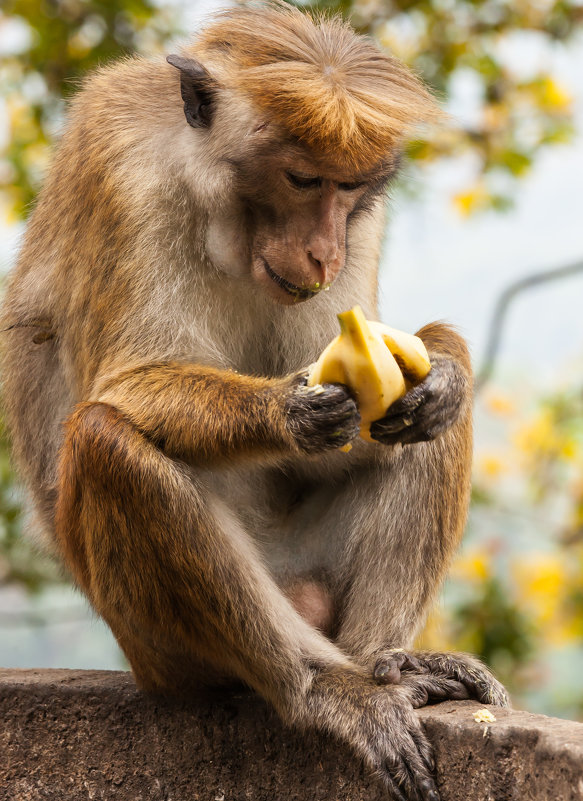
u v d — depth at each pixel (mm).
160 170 8070
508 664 15406
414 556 8234
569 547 17312
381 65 7859
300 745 7375
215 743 7648
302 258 7652
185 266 8094
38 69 15352
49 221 9125
